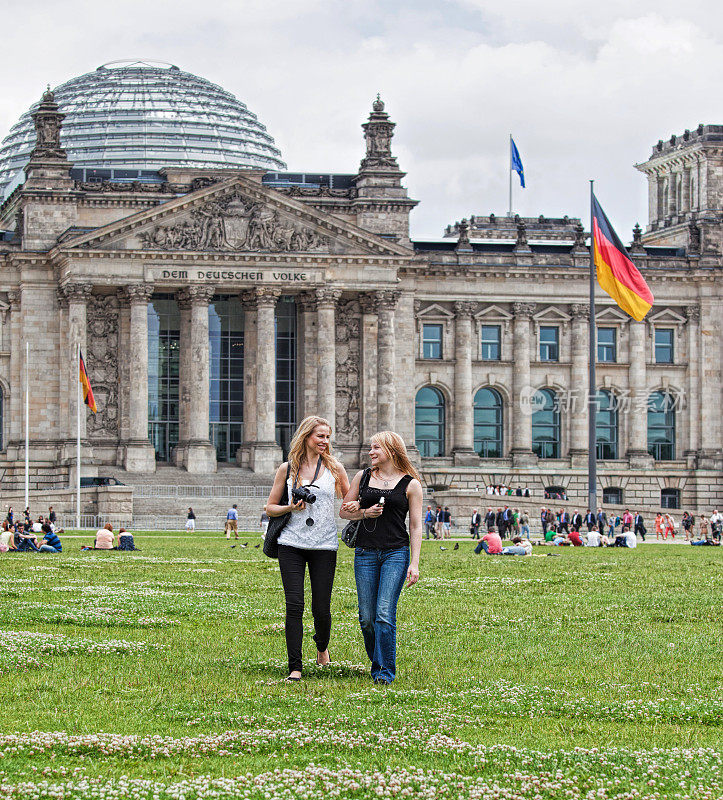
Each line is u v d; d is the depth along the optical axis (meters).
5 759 21.98
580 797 20.69
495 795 20.61
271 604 44.66
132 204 155.25
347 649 34.41
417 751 23.14
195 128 195.50
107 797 20.11
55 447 151.88
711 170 174.62
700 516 145.88
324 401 153.25
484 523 134.12
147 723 24.77
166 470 149.25
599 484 165.12
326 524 30.88
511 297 164.38
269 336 151.62
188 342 154.50
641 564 72.62
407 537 30.78
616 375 167.75
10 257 151.50
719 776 21.86
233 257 150.00
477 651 34.34
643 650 34.84
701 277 168.38
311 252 151.88
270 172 167.25
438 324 163.75
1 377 152.38
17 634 34.88
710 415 168.75
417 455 159.62
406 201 160.88
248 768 22.02
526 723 25.50
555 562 74.62
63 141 193.25
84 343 147.88
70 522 127.88
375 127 162.12
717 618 42.50
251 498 140.00
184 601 45.00
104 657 32.16
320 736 23.86
